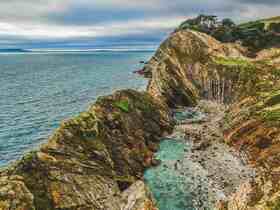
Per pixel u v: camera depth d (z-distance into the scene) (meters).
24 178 40.28
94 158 51.88
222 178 53.16
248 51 142.50
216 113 93.38
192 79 116.81
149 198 44.03
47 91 155.25
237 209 38.78
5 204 35.62
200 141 69.94
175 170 57.00
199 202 46.50
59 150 48.62
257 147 59.53
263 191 37.94
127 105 71.12
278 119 61.69
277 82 90.06
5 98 136.25
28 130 88.56
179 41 126.88
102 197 44.03
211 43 128.62
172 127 79.25
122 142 59.97
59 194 40.75
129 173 54.31
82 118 57.53
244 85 100.62
